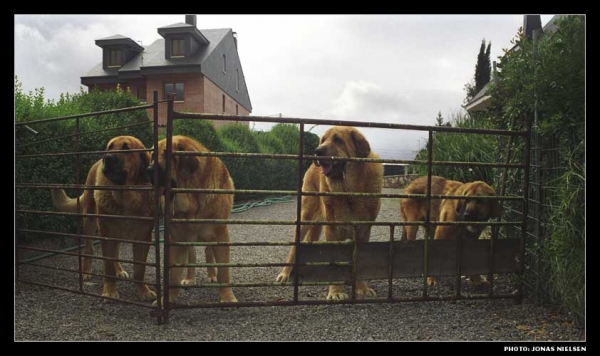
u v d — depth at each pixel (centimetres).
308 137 2358
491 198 509
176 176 457
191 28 2845
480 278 595
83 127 838
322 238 888
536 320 464
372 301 491
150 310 487
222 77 3288
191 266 451
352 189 536
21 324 441
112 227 520
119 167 497
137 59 3097
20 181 679
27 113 715
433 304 519
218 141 1489
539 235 513
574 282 438
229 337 415
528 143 509
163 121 1371
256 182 1816
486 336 422
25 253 713
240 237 1027
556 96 476
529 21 1452
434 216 656
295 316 473
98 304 510
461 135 1266
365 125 474
